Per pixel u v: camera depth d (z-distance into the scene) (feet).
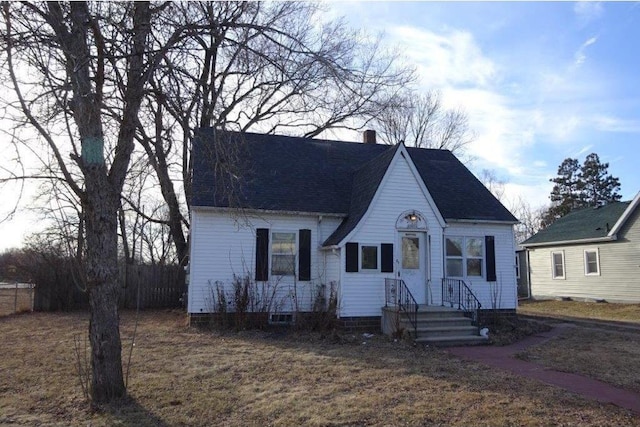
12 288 87.71
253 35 24.58
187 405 22.94
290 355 35.27
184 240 74.23
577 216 102.32
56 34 22.41
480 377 29.27
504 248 58.39
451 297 52.60
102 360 23.25
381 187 51.08
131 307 70.03
